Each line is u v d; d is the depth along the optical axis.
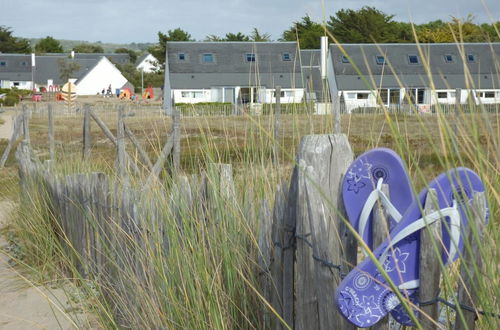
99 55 100.81
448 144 1.47
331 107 2.88
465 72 1.47
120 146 7.75
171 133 7.54
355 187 2.19
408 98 1.61
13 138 15.09
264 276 2.93
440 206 1.75
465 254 1.68
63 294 5.02
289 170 3.23
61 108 26.67
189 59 44.78
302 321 2.43
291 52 42.41
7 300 5.08
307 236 2.37
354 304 1.85
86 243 5.33
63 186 6.05
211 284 3.00
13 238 7.04
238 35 46.81
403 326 2.22
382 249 1.82
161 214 3.75
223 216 3.25
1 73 86.00
